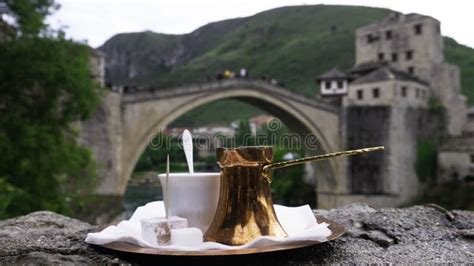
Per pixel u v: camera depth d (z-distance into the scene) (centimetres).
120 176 2489
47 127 1331
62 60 1312
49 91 1350
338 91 4372
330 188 3875
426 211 315
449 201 3769
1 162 1248
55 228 306
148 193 2500
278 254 216
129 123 2561
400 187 3800
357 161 3809
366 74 4366
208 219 212
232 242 193
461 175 3872
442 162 3966
